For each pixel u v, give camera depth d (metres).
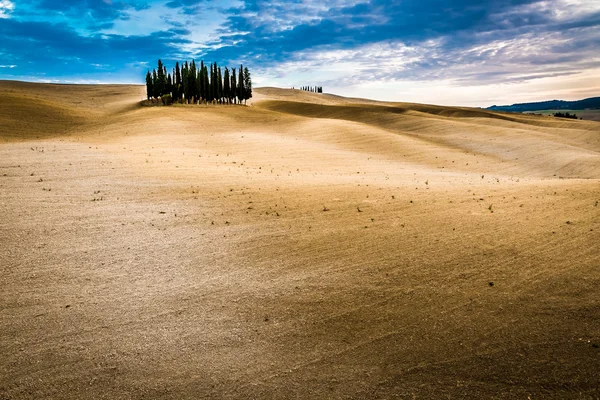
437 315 7.20
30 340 6.41
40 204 14.44
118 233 11.66
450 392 5.32
